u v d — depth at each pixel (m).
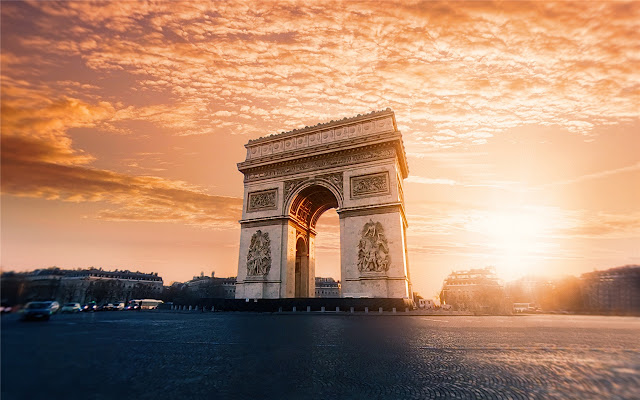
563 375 13.17
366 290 57.62
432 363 15.49
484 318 52.25
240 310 62.25
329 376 12.93
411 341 22.75
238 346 20.17
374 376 12.98
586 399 10.23
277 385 11.56
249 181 75.38
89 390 6.61
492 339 23.95
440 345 21.02
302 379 12.44
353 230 62.38
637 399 10.20
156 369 12.42
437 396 10.57
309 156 69.19
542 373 13.52
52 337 5.77
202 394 10.06
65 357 6.15
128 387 8.80
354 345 20.91
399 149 66.56
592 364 15.22
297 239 75.06
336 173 67.44
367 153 65.69
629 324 34.78
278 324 35.66
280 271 65.12
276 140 76.12
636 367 14.58
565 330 30.41
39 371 5.25
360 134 68.12
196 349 18.58
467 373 13.55
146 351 16.36
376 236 59.84
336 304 56.00
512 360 16.27
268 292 64.56
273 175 73.31
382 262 57.91
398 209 60.03
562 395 10.64
